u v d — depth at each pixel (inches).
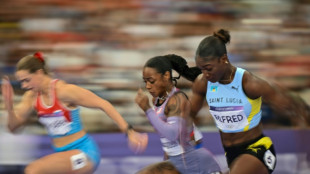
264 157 416.2
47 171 436.5
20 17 919.0
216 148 628.7
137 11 938.1
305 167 526.0
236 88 406.3
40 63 450.3
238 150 430.0
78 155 449.4
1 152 617.3
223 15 938.7
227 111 417.1
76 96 439.2
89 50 868.6
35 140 660.1
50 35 898.1
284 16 927.0
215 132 687.7
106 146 639.8
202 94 444.5
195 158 444.8
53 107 445.1
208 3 946.1
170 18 932.6
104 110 440.8
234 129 424.5
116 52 868.0
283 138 644.7
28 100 487.8
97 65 842.2
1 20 914.7
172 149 441.4
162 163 451.8
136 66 844.6
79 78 818.8
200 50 394.0
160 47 884.0
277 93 406.0
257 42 886.4
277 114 722.2
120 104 781.9
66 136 457.7
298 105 411.5
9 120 482.0
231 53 861.8
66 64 840.3
